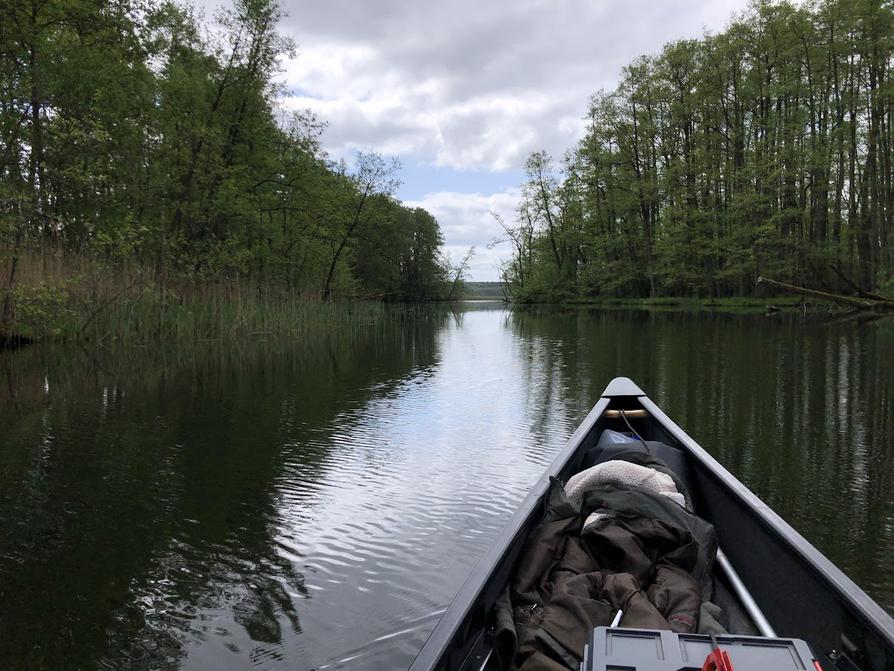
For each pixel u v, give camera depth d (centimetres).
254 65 2419
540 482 365
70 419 859
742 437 736
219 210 2261
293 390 1102
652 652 178
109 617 368
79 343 1532
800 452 671
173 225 2205
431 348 1858
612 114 4709
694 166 4234
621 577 274
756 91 3834
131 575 418
